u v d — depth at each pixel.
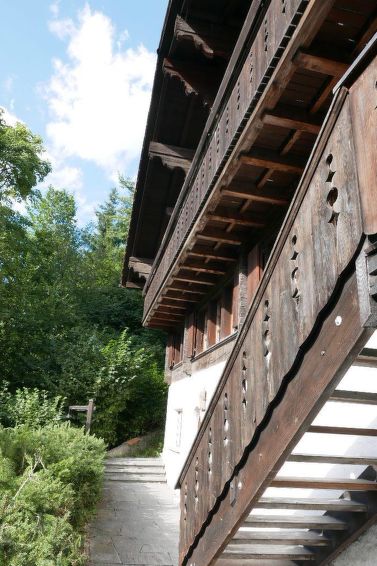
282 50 3.11
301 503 3.35
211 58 5.92
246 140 3.92
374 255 1.75
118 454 15.07
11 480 4.88
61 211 31.83
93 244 33.03
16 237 18.30
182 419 10.32
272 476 2.77
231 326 7.19
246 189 4.73
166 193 10.61
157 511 8.55
